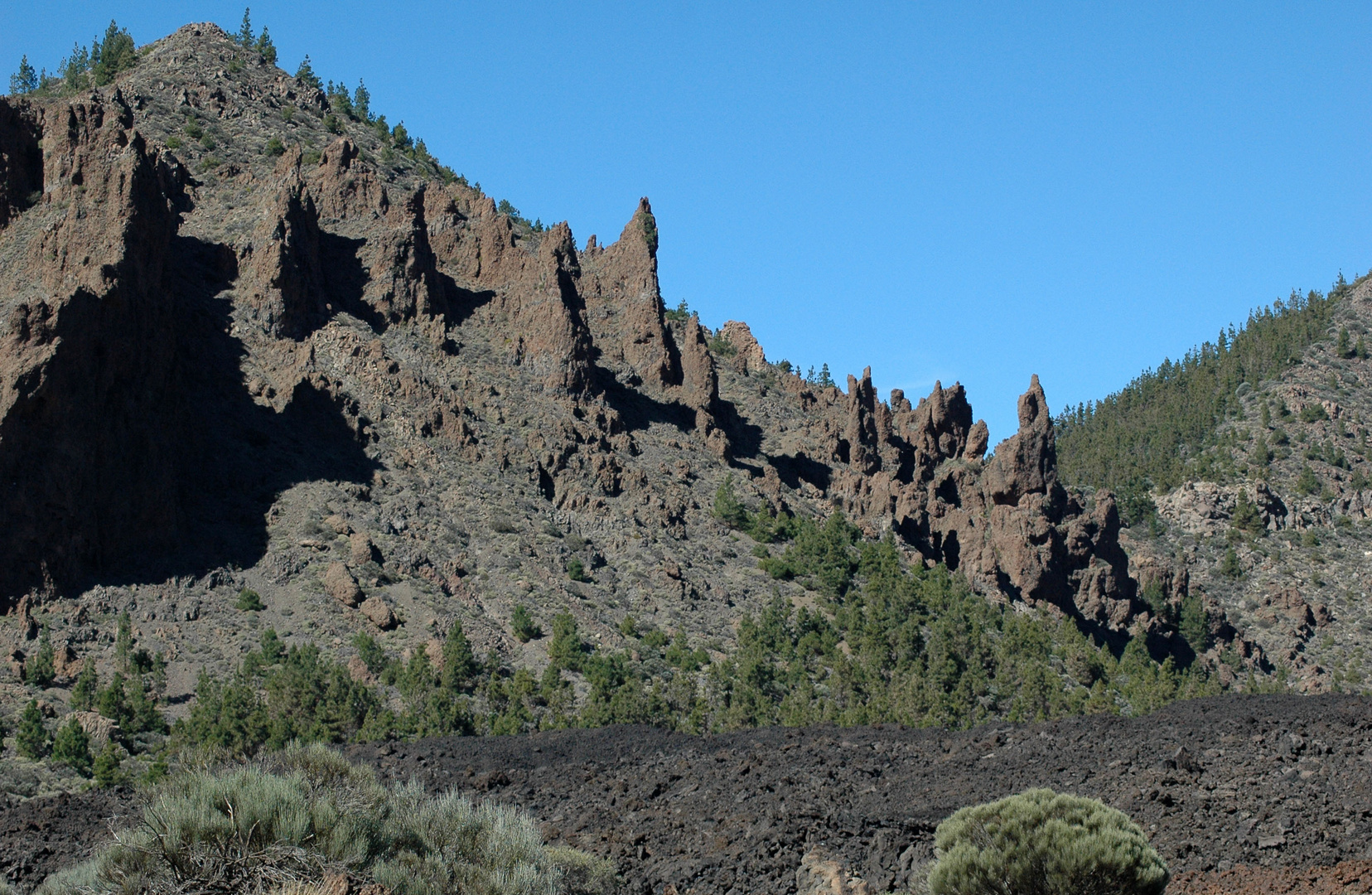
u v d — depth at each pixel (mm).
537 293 151750
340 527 105312
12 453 89812
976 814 26609
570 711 86062
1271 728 38156
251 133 189125
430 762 43656
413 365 134375
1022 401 164625
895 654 105938
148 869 23953
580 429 135750
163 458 100625
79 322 95500
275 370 123500
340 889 23469
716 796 37812
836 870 31156
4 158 113438
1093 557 155125
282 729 71500
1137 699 102938
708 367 162125
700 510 133375
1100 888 24719
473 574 107562
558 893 28031
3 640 83250
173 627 89188
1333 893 27797
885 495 151375
